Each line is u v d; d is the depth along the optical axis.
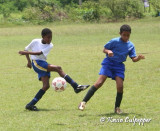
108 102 20.89
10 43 61.53
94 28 82.31
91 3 119.75
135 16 117.44
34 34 76.88
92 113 18.38
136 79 28.14
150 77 28.81
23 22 111.50
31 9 116.31
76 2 155.12
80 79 29.23
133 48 18.30
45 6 116.56
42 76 19.58
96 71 32.84
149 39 61.34
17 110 19.50
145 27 81.06
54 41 62.53
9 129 15.88
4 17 121.38
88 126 16.03
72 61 39.62
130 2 117.19
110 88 24.98
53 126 16.09
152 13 124.62
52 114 18.34
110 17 115.88
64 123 16.55
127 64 36.03
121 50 18.00
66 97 22.56
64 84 18.86
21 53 19.17
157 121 16.72
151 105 19.84
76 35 72.31
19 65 37.84
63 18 114.94
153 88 24.58
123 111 18.67
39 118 17.58
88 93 17.86
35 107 19.33
